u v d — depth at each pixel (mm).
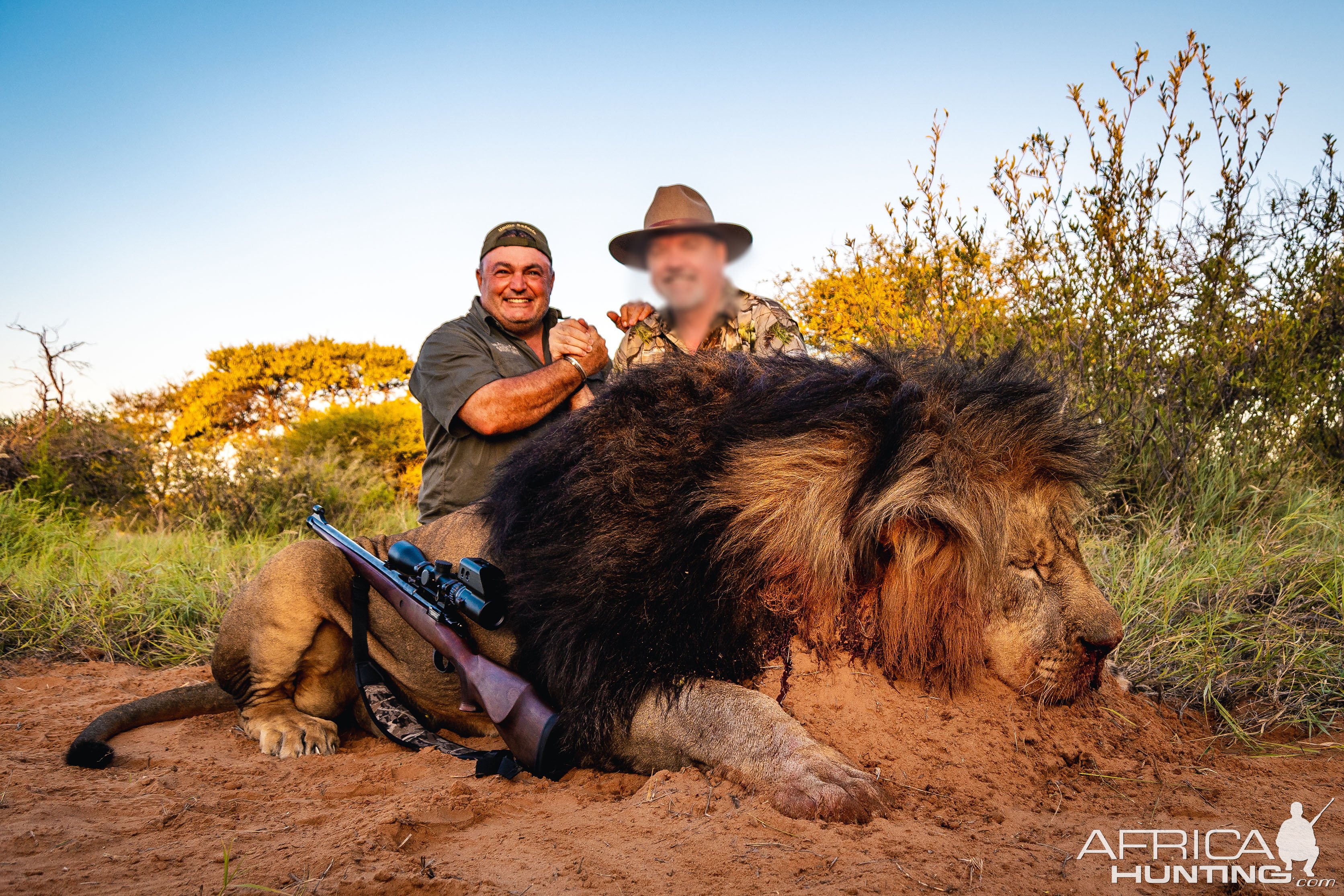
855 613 1340
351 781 1422
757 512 1289
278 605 1751
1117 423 2826
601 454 1406
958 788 1208
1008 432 1324
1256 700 1729
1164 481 2822
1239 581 2121
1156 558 2293
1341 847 1066
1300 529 2559
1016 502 1342
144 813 1267
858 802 1090
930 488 1263
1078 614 1340
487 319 2359
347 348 15703
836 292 3939
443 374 2182
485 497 1656
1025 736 1310
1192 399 2941
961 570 1301
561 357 2195
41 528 3793
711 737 1223
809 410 1319
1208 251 3012
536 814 1211
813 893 914
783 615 1322
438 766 1473
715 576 1294
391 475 8820
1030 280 3164
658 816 1132
